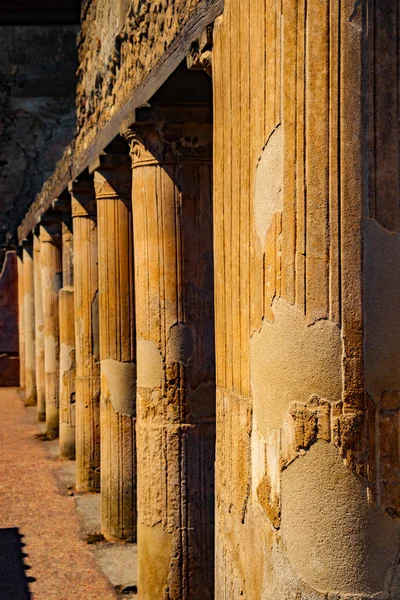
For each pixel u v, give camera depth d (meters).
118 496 11.70
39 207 21.02
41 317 22.62
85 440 14.50
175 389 8.95
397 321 4.48
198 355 8.98
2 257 30.61
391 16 4.46
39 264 22.84
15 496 14.30
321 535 4.48
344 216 4.42
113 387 11.61
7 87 30.03
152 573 9.02
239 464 5.34
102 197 11.48
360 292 4.43
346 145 4.41
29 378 25.64
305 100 4.47
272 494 4.78
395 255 4.48
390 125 4.46
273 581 4.77
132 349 11.55
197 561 8.95
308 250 4.48
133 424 11.61
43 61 30.20
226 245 5.59
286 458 4.62
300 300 4.52
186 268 8.94
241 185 5.24
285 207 4.57
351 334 4.43
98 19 11.56
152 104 8.66
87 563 10.88
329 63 4.42
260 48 4.86
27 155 30.20
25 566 10.80
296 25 4.49
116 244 11.43
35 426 21.78
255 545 5.05
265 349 4.84
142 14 8.71
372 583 4.45
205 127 8.90
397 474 4.48
